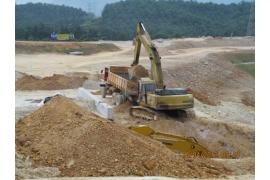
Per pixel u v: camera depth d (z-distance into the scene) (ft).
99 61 186.50
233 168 51.03
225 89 172.04
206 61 201.05
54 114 56.95
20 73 128.98
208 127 88.02
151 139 54.75
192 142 58.85
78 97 99.55
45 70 156.46
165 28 401.29
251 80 198.29
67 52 229.25
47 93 112.16
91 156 45.55
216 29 422.82
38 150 48.65
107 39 328.49
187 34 398.01
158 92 82.53
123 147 46.73
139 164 45.24
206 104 121.90
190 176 45.14
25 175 40.81
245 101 145.48
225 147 79.51
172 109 82.99
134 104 90.58
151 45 87.92
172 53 235.61
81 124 51.01
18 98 103.14
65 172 43.60
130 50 246.47
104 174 43.60
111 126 50.03
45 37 294.87
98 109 84.84
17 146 50.06
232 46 325.01
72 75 143.84
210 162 51.65
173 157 48.85
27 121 58.70
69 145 47.47
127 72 105.70
